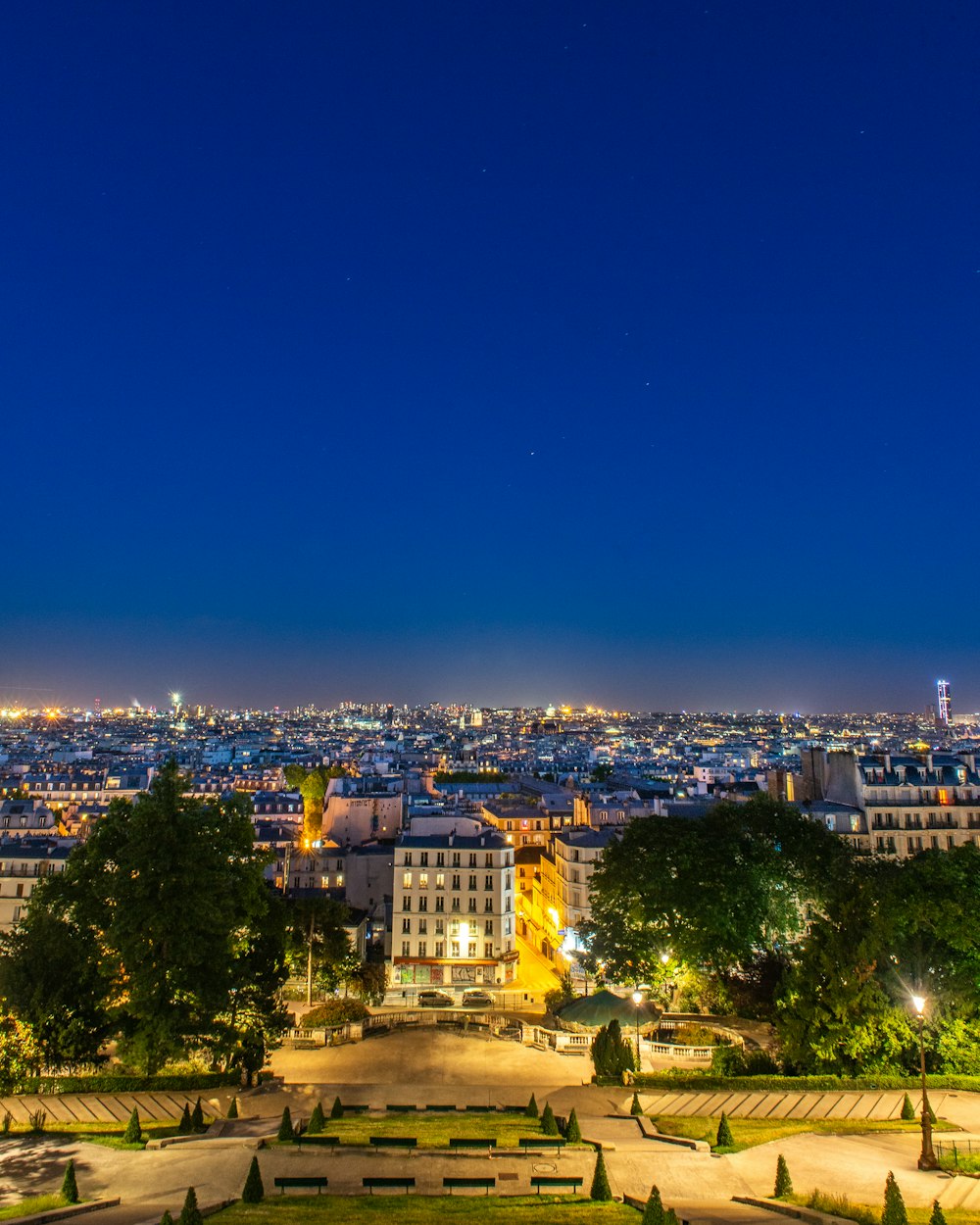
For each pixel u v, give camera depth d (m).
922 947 78.31
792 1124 62.62
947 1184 48.66
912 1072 74.38
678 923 100.31
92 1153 56.31
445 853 140.75
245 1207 43.62
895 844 143.75
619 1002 85.19
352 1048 94.44
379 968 127.75
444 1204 43.94
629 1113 66.75
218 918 72.75
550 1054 92.69
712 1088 73.25
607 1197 45.75
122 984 76.94
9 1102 72.19
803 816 119.56
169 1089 75.88
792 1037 76.69
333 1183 49.00
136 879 74.06
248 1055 77.62
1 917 137.88
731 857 103.00
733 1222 40.06
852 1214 41.84
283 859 164.88
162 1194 48.34
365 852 161.88
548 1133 59.81
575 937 136.62
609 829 152.62
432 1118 65.69
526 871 182.12
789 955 104.12
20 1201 47.25
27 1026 74.38
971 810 145.12
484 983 136.62
